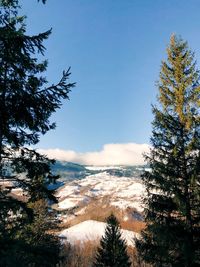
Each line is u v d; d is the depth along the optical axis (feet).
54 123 32.09
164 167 53.42
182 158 54.49
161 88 60.03
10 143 32.37
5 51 29.14
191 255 48.32
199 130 55.21
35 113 30.76
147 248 54.19
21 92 30.19
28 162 32.30
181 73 59.62
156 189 53.98
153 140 56.49
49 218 81.05
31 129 32.12
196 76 58.80
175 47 62.54
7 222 35.01
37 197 34.09
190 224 51.08
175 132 55.98
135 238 55.88
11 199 31.55
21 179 32.91
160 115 56.80
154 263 53.98
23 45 28.76
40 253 46.88
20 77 31.27
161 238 51.11
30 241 65.87
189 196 52.60
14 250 36.24
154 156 55.67
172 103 59.00
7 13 30.45
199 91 57.00
